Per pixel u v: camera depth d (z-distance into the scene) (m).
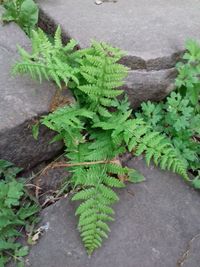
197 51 0.63
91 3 0.77
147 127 0.57
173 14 0.74
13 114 0.54
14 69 0.55
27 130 0.55
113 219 0.51
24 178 0.57
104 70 0.56
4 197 0.50
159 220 0.54
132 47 0.65
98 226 0.50
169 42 0.66
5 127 0.53
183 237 0.52
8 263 0.49
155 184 0.57
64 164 0.56
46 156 0.59
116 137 0.56
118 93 0.57
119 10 0.75
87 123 0.59
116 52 0.57
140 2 0.78
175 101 0.61
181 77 0.62
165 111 0.64
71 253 0.50
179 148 0.60
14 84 0.58
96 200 0.52
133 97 0.63
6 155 0.55
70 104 0.57
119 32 0.68
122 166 0.59
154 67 0.63
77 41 0.66
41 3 0.76
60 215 0.54
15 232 0.51
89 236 0.50
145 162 0.60
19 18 0.69
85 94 0.59
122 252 0.50
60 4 0.76
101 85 0.57
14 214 0.51
